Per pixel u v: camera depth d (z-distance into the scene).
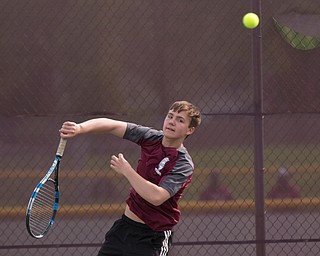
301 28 20.88
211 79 20.75
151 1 20.62
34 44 20.42
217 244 20.34
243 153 20.91
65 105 20.48
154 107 20.61
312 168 21.20
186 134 15.02
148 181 14.73
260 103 20.73
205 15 20.72
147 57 20.64
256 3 20.72
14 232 20.72
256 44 20.67
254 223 20.92
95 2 20.53
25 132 20.50
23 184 20.61
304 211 21.27
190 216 21.00
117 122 15.45
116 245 15.47
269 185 21.20
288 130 21.06
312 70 20.95
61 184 20.81
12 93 20.39
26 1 20.38
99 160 20.88
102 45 20.55
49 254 20.61
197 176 20.94
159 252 15.41
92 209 20.91
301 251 21.27
